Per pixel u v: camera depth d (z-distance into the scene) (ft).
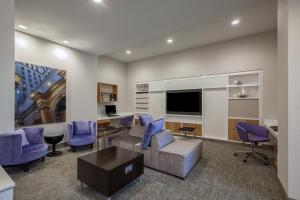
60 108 13.70
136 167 7.44
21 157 8.68
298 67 5.94
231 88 15.56
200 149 10.69
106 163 6.68
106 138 12.42
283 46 6.81
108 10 8.95
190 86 17.72
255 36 13.99
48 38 12.73
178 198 6.56
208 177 8.29
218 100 16.08
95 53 16.46
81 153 12.05
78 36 12.37
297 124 5.93
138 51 18.54
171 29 11.31
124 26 10.84
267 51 13.51
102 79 19.72
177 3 8.32
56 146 13.52
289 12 6.07
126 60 22.17
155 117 20.38
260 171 8.98
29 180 7.95
